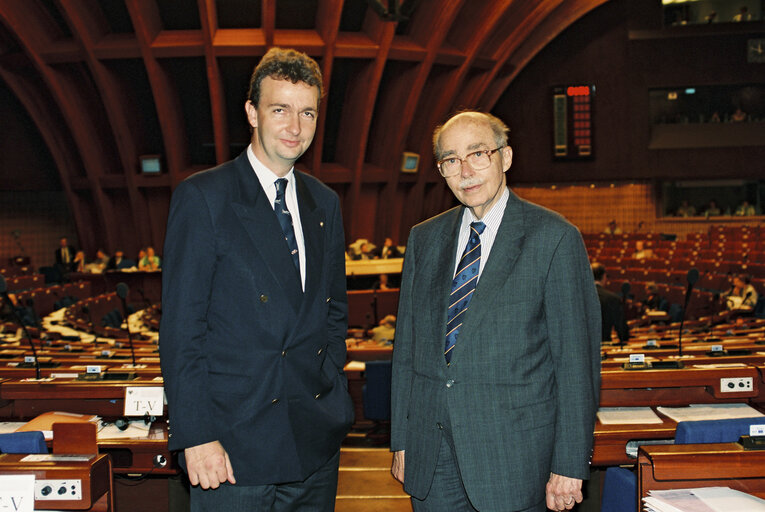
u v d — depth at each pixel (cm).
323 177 1889
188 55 1589
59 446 241
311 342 208
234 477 197
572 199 2231
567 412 204
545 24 2020
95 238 2028
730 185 2266
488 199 213
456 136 212
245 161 211
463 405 206
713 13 2086
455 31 1772
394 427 232
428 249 231
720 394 342
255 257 200
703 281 1266
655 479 225
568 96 2141
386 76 1842
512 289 207
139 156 1825
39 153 1955
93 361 403
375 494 383
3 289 354
